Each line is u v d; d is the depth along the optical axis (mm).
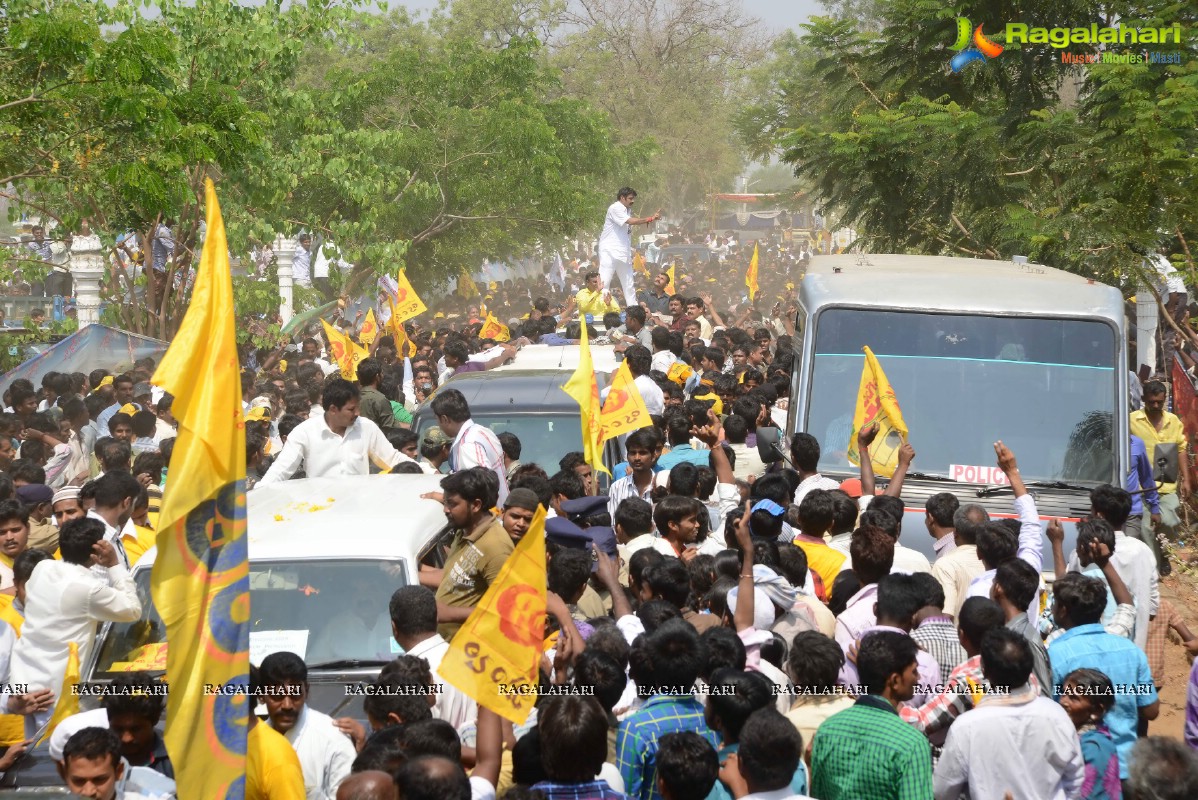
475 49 26125
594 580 7113
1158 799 4066
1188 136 14383
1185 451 12391
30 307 22188
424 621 5527
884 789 4648
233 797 4148
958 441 9258
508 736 5035
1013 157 16688
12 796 4371
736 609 5855
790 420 10164
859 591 6219
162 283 17422
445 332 17250
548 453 9938
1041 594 7164
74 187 12938
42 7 12445
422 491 7574
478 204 24750
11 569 7105
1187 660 10102
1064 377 9367
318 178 20969
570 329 16734
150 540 7535
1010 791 4852
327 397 8797
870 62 19406
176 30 15875
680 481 7789
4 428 10672
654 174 44031
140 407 11844
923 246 17109
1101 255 13656
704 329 18984
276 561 6328
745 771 4398
